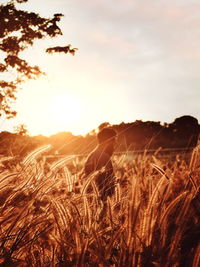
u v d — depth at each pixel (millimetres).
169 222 1690
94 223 1842
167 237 1669
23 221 1756
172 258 1564
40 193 1923
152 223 1639
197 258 1558
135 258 1568
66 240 1709
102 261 1564
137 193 1697
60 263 1601
